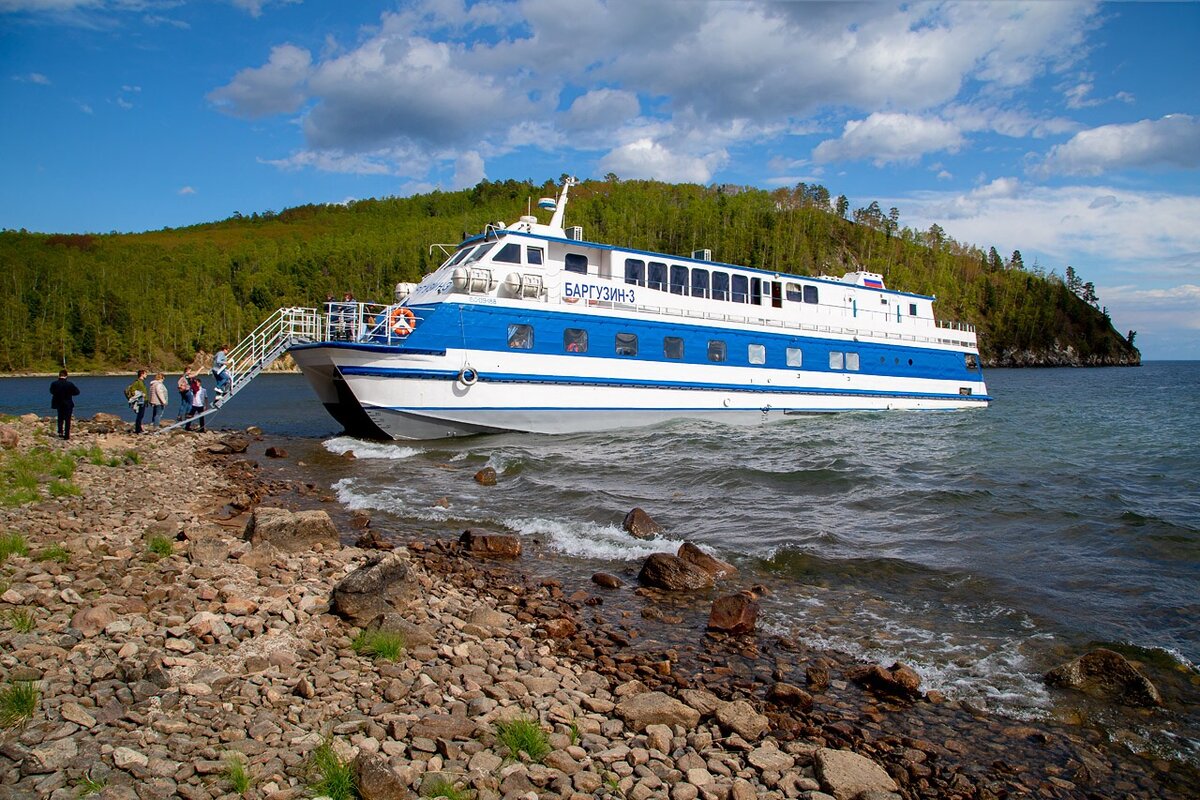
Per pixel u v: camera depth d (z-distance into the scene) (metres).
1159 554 12.24
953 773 6.03
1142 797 5.82
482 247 25.44
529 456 21.66
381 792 4.75
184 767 4.95
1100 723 6.96
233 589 8.68
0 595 7.77
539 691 6.93
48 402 55.97
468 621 8.91
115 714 5.59
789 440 25.55
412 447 24.02
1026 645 8.67
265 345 26.39
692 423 27.86
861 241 181.88
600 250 26.58
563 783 5.29
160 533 11.19
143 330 132.88
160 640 7.04
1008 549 12.57
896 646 8.68
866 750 6.32
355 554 11.30
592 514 15.30
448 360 23.38
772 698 7.23
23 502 13.20
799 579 11.20
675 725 6.50
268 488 17.91
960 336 37.53
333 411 26.59
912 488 17.53
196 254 194.50
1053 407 49.41
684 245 158.00
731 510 15.63
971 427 31.00
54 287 150.62
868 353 33.06
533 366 24.58
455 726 5.86
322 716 5.94
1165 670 8.05
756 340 29.41
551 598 10.23
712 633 8.99
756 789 5.54
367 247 181.38
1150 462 22.77
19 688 5.58
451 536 13.65
